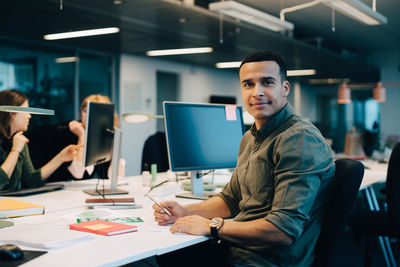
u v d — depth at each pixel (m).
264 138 1.63
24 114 2.52
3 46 6.01
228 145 2.41
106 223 1.62
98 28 5.55
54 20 5.11
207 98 9.72
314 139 1.51
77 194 2.38
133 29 5.70
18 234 1.41
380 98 6.04
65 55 6.88
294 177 1.46
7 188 2.49
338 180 1.56
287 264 1.50
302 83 12.73
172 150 2.15
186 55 7.95
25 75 6.32
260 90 1.59
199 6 4.98
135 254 1.27
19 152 2.46
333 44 8.70
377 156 5.24
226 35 6.19
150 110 8.22
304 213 1.44
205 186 2.52
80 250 1.30
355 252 3.89
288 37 6.61
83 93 7.18
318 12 5.50
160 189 2.34
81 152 3.10
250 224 1.48
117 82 7.65
